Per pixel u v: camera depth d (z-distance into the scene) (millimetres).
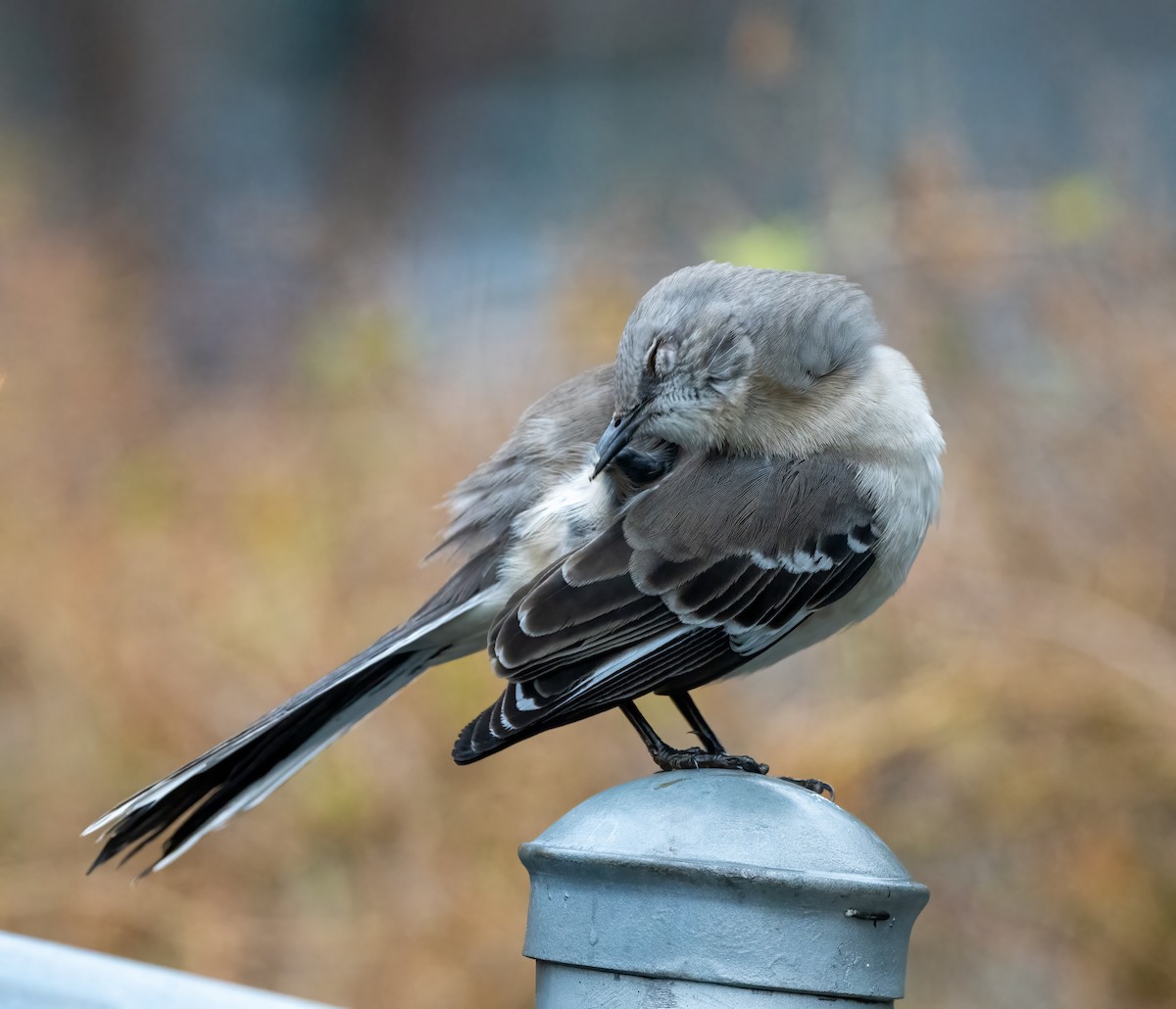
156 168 28234
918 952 10117
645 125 26375
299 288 21516
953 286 11375
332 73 31297
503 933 10305
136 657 11914
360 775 10711
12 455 14977
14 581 12602
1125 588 10383
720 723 10602
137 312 19984
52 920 10875
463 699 10859
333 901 10625
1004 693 10070
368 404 15273
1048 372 10977
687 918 3576
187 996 3930
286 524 13141
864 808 10172
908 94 13047
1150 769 10008
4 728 11938
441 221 23812
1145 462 10570
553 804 10578
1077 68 13383
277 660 11812
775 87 13992
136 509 14109
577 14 28469
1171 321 10930
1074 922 9883
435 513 12719
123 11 30516
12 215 20109
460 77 29453
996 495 10672
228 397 18062
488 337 15820
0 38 30406
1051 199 11344
